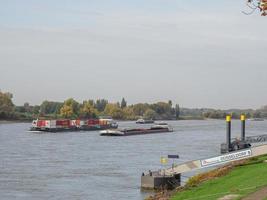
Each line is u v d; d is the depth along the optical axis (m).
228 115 83.25
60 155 121.12
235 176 49.62
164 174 63.06
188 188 49.62
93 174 84.69
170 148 141.75
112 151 133.12
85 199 61.53
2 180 78.25
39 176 82.50
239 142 88.31
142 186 63.75
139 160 107.88
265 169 49.78
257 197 33.31
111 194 64.38
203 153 123.62
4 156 117.62
